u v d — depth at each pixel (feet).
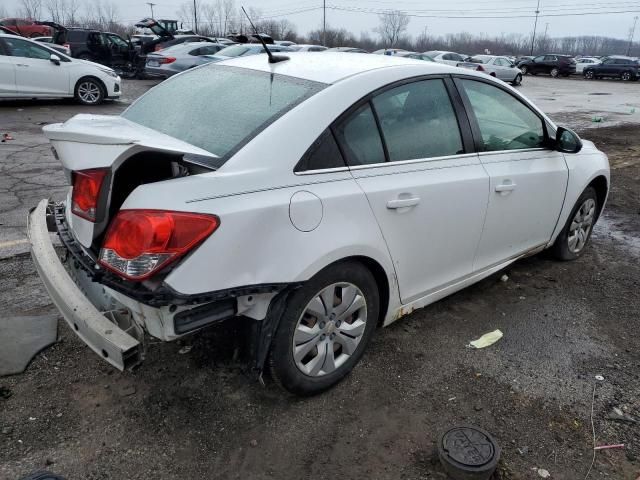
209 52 53.47
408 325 11.58
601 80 118.11
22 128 32.99
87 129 7.82
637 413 9.14
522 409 9.14
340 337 9.21
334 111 8.64
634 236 17.80
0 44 38.99
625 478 7.80
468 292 13.26
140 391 9.14
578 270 14.80
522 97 12.54
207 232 7.07
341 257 8.50
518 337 11.32
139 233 6.83
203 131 8.63
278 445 8.18
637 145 34.30
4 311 11.32
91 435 8.20
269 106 8.68
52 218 10.10
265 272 7.68
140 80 67.56
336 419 8.74
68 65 42.01
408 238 9.71
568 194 13.74
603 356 10.77
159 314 7.22
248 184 7.57
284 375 8.55
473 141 10.97
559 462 8.05
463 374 10.00
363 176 8.89
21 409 8.63
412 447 8.24
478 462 7.64
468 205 10.68
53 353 10.03
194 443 8.15
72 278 9.20
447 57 91.91
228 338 10.52
